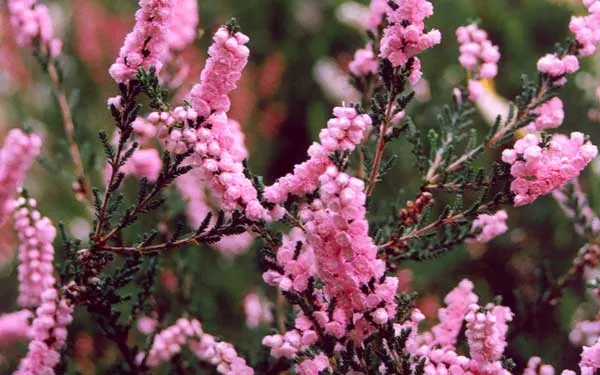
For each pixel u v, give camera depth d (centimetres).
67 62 126
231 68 61
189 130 61
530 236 101
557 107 69
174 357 74
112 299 67
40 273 69
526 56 121
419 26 63
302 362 64
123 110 63
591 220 77
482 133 101
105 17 127
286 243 63
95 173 88
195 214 83
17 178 67
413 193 100
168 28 63
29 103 122
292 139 139
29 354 67
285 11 143
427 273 95
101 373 84
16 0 75
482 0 123
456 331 67
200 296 83
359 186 58
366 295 61
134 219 65
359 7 135
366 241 59
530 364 69
